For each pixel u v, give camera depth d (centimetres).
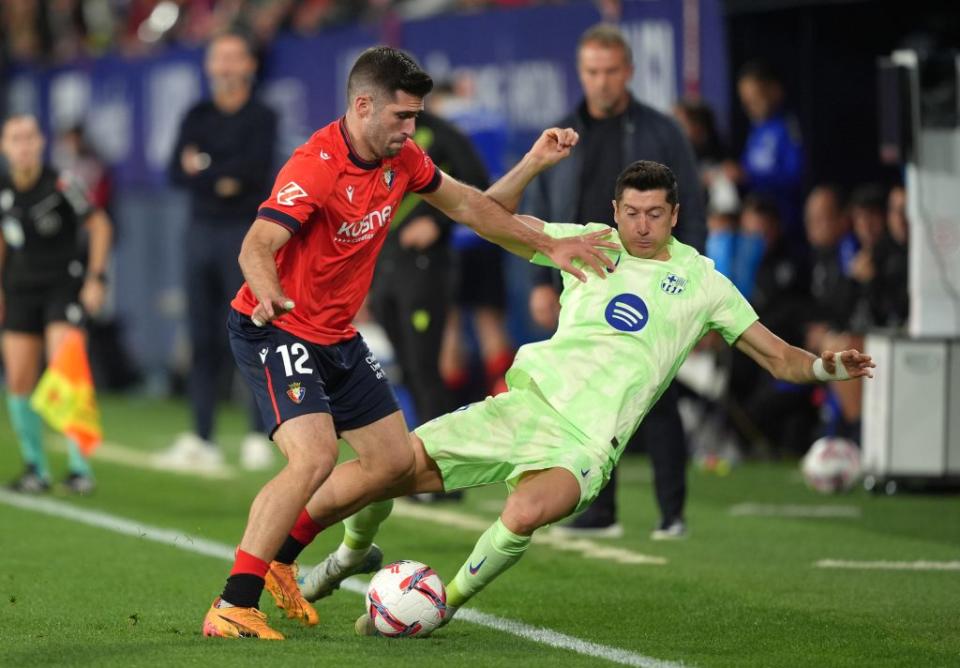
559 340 2131
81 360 3447
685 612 2238
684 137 2905
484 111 4338
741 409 4175
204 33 6481
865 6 4447
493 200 2172
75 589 2386
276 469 4019
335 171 1978
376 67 1962
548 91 4481
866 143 4516
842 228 4144
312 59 5266
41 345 3541
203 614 2188
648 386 2111
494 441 2089
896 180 4547
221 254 4038
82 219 3494
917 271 3625
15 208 3425
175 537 2900
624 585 2452
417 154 2095
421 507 3338
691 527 3094
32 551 2742
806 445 4209
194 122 4047
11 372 3525
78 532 2964
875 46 4512
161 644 1962
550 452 2073
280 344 2030
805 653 1967
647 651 1967
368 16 5675
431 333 3394
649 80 4359
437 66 4859
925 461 3612
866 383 3700
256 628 1997
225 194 3994
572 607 2270
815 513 3309
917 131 3594
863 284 3972
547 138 2197
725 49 4244
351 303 2070
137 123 6138
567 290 2189
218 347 4138
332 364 2059
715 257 4191
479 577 2014
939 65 3600
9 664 1850
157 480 3784
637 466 4162
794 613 2234
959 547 2873
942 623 2170
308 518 2084
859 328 3816
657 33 4319
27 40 7225
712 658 1933
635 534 3002
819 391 4184
